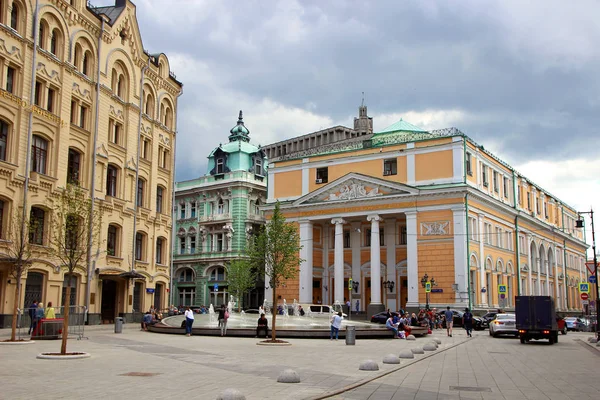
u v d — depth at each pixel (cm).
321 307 5259
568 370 1836
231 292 6575
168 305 4888
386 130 6844
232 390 1035
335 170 6203
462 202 5300
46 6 3466
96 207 3850
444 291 5266
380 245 6066
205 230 7294
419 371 1761
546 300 3138
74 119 3741
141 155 4581
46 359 1797
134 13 4456
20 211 3203
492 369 1848
